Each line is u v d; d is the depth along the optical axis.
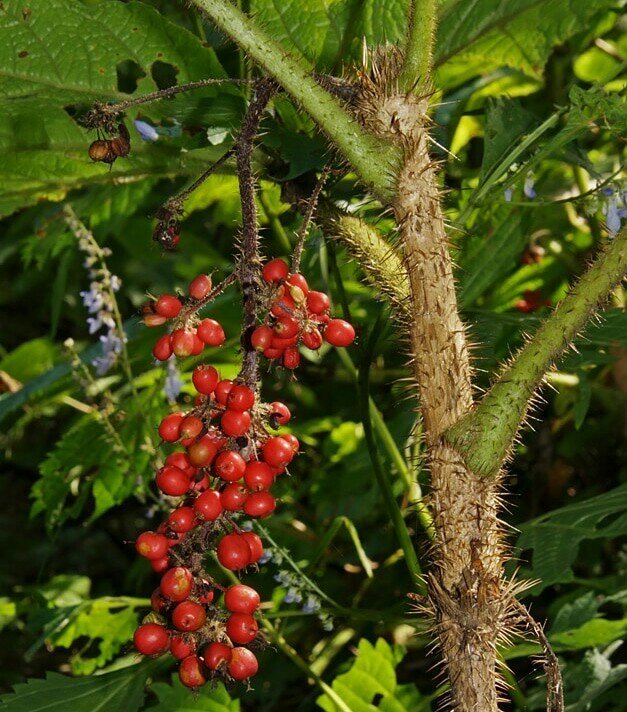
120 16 0.52
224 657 0.39
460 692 0.41
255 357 0.40
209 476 0.41
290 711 0.81
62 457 0.74
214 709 0.57
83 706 0.54
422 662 0.76
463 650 0.40
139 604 0.70
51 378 0.77
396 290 0.45
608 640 0.57
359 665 0.62
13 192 0.60
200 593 0.40
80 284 1.18
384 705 0.61
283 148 0.52
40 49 0.53
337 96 0.42
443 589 0.41
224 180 0.64
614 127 0.53
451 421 0.41
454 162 0.66
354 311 0.76
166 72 0.56
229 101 0.53
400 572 0.78
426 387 0.41
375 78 0.42
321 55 0.54
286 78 0.41
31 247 0.87
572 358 0.59
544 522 0.56
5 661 1.00
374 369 0.83
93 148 0.43
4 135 0.56
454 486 0.41
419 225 0.41
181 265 1.08
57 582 0.76
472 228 0.63
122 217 0.80
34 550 1.13
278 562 0.61
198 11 0.42
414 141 0.41
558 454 0.81
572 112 0.53
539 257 0.78
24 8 0.51
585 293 0.40
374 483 0.75
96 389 0.73
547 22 0.58
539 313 0.62
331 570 0.81
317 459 0.86
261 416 0.40
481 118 0.74
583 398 0.58
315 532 0.81
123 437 0.74
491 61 0.61
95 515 0.74
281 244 0.67
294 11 0.52
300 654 0.80
